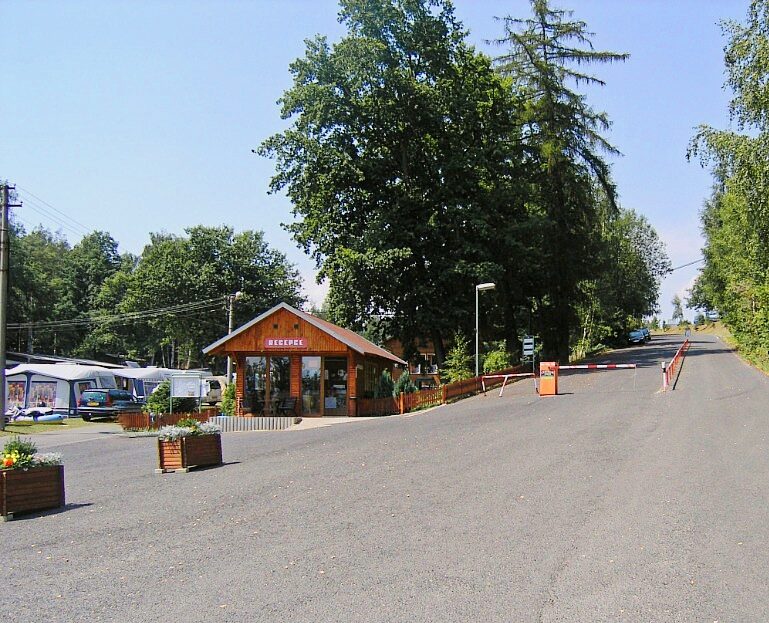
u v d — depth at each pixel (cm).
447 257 4250
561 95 4600
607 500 968
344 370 3325
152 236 8875
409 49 4181
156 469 1508
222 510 1028
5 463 1092
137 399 4625
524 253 4281
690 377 3030
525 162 4647
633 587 637
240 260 7381
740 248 4028
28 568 770
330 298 4375
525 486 1080
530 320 5141
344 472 1295
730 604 594
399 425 2164
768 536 784
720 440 1420
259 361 3359
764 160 2211
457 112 4253
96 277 8831
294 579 686
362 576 685
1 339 3036
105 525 976
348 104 4097
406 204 4153
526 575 673
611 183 4906
